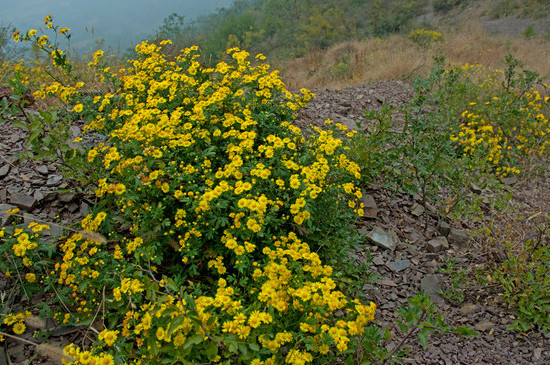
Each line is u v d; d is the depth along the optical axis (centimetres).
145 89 418
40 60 563
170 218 314
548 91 779
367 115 460
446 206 450
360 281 313
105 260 275
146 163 304
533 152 533
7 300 278
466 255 390
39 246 285
